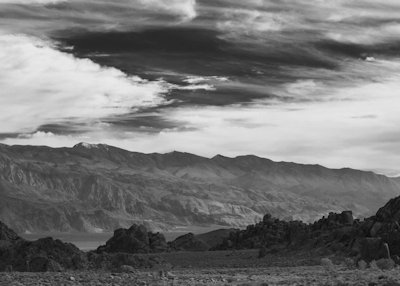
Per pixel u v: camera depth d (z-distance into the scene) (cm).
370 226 11006
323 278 5247
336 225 14238
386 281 4300
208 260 12875
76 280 5547
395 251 8600
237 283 4934
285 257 12256
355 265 7975
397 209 11062
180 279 5606
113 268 10644
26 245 11338
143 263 11131
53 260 10519
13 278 6038
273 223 18850
